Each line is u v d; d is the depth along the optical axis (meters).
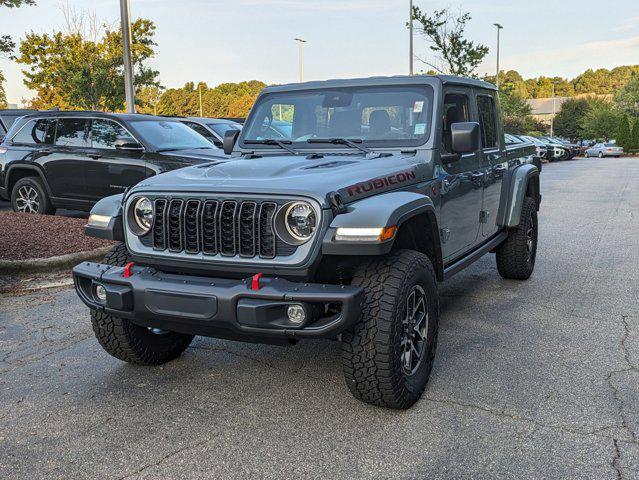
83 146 9.58
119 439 3.40
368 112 4.67
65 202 9.80
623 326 5.17
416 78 4.68
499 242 6.09
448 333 5.05
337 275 3.70
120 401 3.87
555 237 9.52
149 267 3.79
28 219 9.23
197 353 4.67
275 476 3.01
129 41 15.09
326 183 3.47
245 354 4.63
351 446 3.27
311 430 3.46
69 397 3.93
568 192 16.95
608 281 6.70
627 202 14.31
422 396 3.87
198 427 3.52
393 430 3.44
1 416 3.68
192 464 3.13
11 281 6.60
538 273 7.14
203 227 3.55
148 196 3.74
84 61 22.61
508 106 45.34
